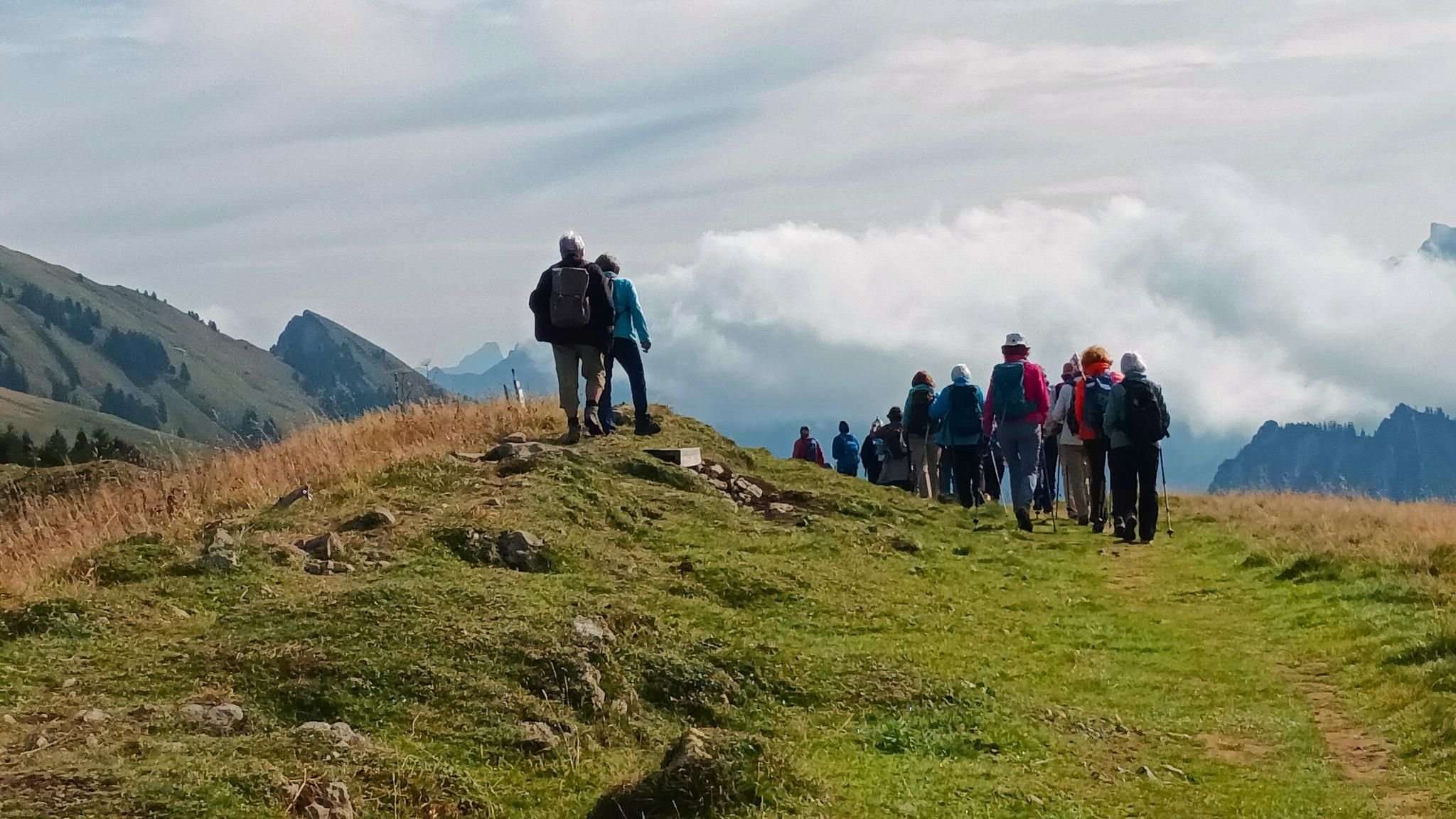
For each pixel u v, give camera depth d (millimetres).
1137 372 17625
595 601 9766
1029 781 7465
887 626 10891
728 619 10273
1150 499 17500
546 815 6598
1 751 6371
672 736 8023
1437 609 11547
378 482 13758
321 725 7070
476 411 19797
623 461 15773
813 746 7859
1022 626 11578
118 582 9836
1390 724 8812
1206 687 9938
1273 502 22469
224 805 5781
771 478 17969
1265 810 7223
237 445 16734
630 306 18422
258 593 9633
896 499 18188
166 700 7410
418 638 8344
